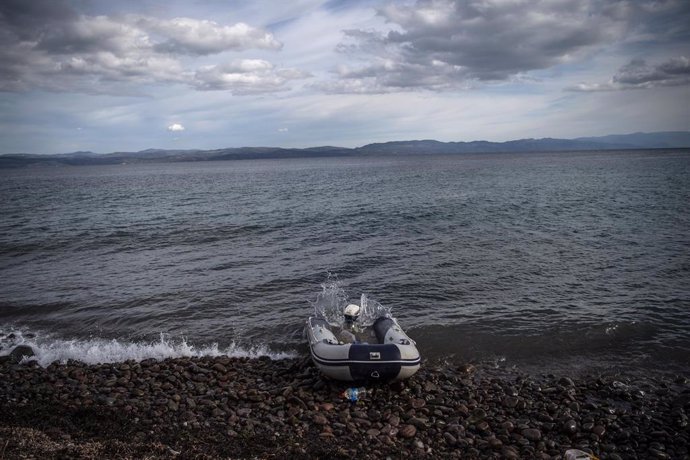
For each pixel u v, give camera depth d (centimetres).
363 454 708
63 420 795
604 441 756
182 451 701
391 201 4169
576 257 2002
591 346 1159
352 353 932
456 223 2903
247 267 1931
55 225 3056
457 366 1066
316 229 2769
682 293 1512
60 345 1214
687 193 4256
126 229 2845
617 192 4550
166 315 1413
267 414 833
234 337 1255
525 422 805
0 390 935
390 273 1816
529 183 6022
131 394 912
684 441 742
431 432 778
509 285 1642
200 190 6109
